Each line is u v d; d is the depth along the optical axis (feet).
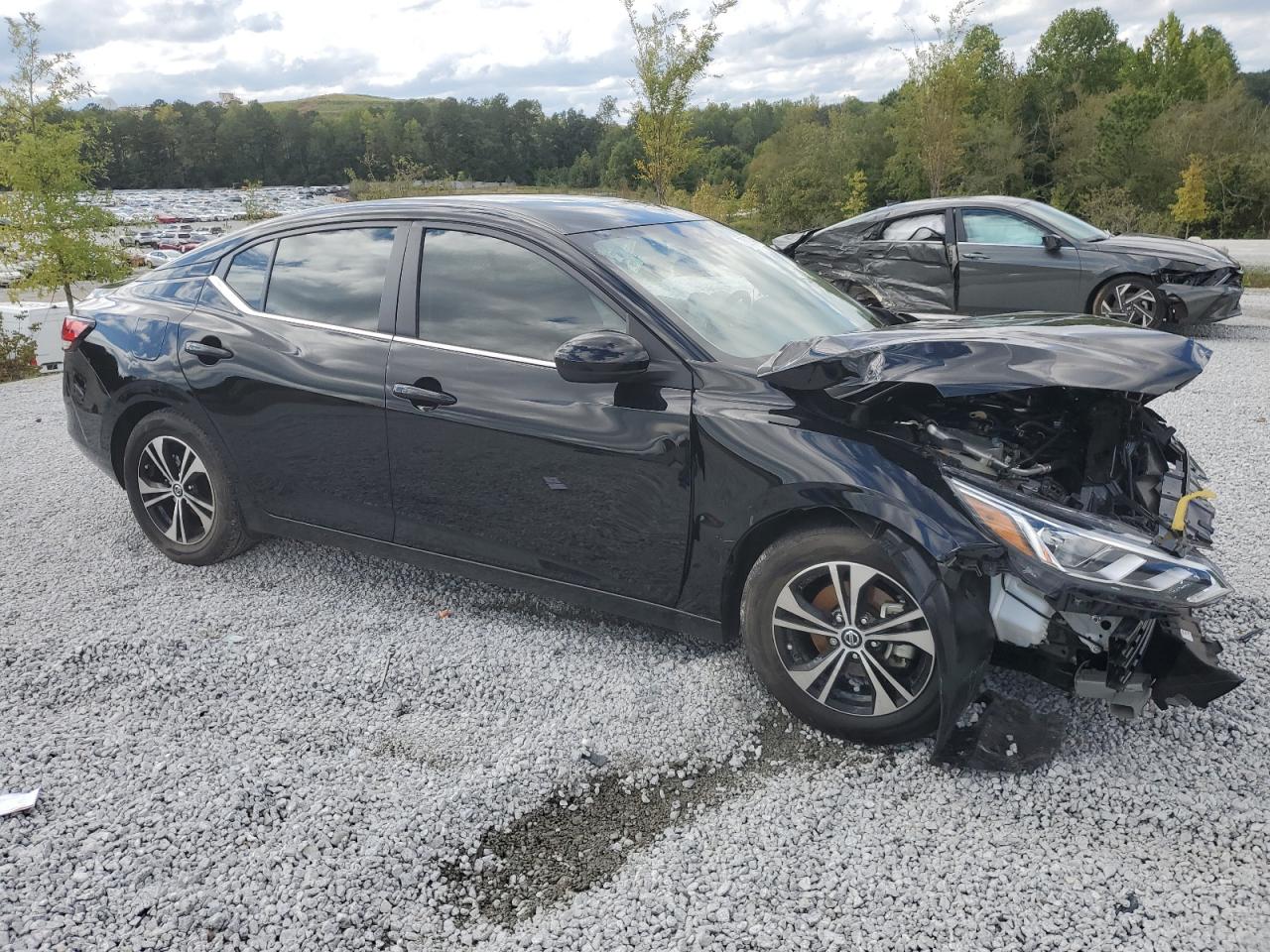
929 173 91.61
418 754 9.73
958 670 8.62
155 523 14.53
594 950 7.20
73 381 14.56
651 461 10.07
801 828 8.46
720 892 7.73
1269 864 7.87
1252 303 41.81
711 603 10.21
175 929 7.47
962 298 32.58
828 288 13.12
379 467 11.99
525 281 11.12
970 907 7.49
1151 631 8.91
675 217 13.09
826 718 9.60
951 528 8.52
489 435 10.97
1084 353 8.50
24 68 71.92
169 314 13.66
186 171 551.59
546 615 12.64
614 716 10.26
